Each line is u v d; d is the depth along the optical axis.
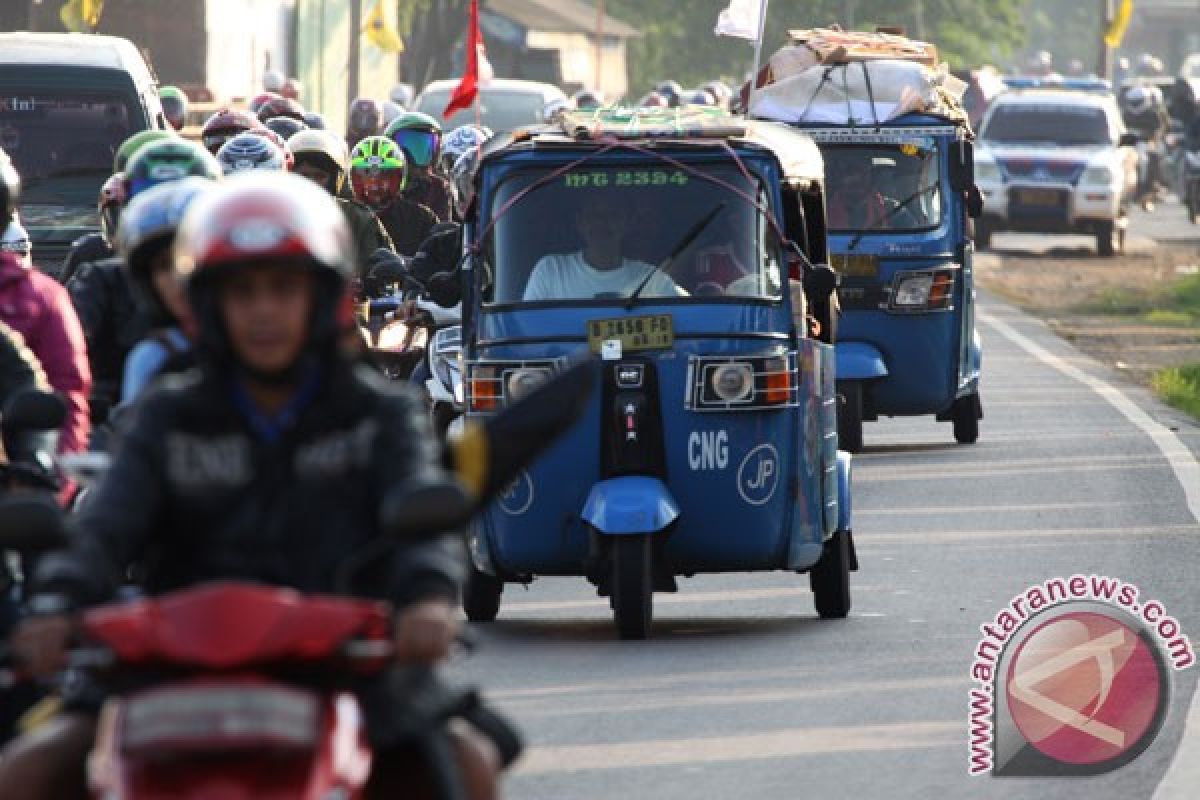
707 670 25.89
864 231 48.75
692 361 28.33
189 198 16.62
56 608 11.80
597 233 29.06
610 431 28.27
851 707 23.83
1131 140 117.38
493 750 12.52
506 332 28.84
